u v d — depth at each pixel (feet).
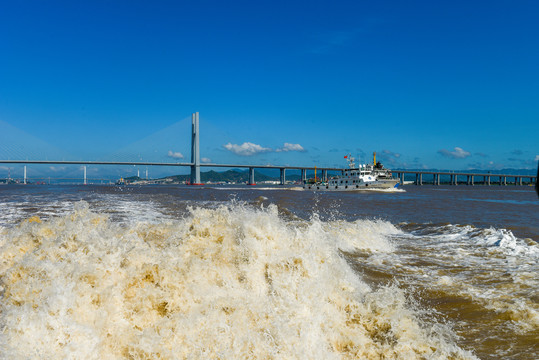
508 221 54.60
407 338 11.84
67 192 164.45
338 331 12.03
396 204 96.68
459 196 172.14
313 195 156.04
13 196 116.67
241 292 13.21
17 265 12.51
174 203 81.82
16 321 9.57
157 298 11.94
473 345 11.95
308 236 18.76
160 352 9.86
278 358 10.09
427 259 25.90
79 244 14.60
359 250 28.37
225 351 10.07
